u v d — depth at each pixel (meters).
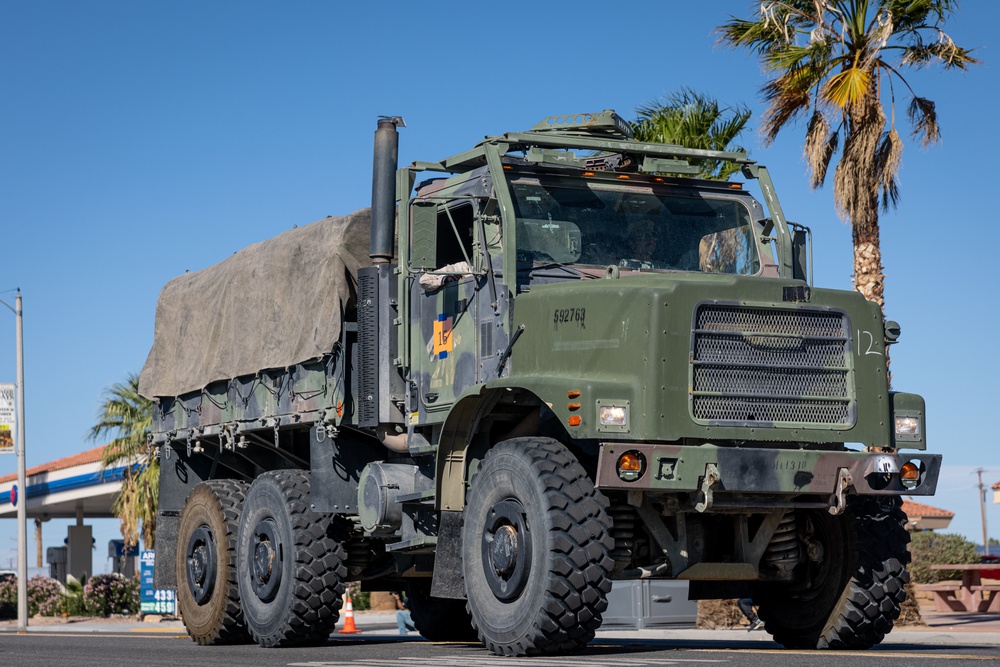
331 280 14.73
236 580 16.20
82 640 20.56
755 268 13.14
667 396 10.67
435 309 13.20
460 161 13.06
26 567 41.28
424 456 13.55
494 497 11.33
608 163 13.45
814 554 11.97
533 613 10.68
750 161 13.45
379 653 12.75
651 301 10.77
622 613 25.36
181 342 18.38
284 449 16.69
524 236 12.39
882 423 11.36
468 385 12.55
